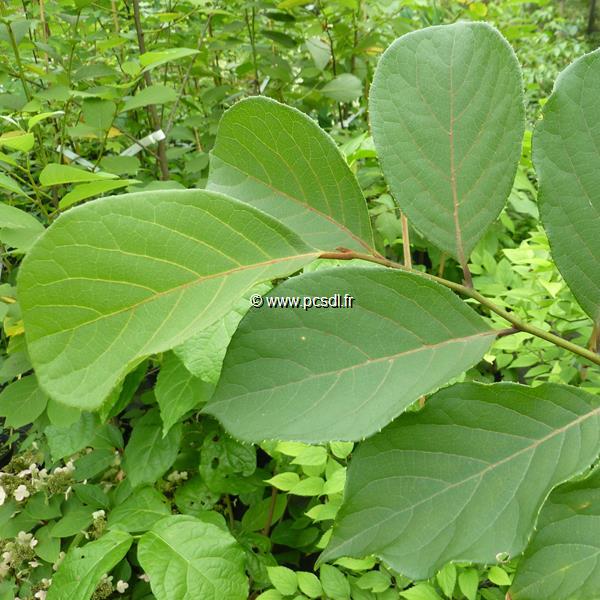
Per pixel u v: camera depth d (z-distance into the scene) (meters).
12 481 1.05
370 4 1.36
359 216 0.29
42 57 1.24
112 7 1.18
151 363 1.12
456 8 1.55
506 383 0.26
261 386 0.26
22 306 0.23
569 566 0.26
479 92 0.29
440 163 0.29
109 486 1.08
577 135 0.28
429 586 0.67
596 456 0.25
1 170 0.84
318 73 1.34
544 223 0.28
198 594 0.67
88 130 0.89
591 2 4.06
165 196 0.24
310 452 0.75
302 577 0.71
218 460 0.91
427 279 0.27
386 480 0.26
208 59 1.52
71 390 0.23
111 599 0.99
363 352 0.26
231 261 0.25
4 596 0.95
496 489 0.25
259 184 0.30
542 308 0.95
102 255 0.23
